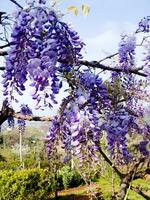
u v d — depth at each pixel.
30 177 14.89
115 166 2.60
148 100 2.53
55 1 2.13
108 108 2.45
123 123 2.54
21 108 2.88
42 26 2.12
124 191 2.84
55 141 2.32
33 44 2.15
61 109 2.19
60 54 2.15
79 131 2.21
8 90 2.20
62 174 20.56
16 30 2.13
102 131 2.50
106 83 2.49
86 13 2.19
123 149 2.60
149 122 2.61
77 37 2.18
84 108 2.21
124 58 2.60
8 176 14.73
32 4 2.13
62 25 2.15
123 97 2.50
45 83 2.08
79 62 2.22
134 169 2.82
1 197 14.52
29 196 14.87
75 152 2.28
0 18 2.27
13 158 22.23
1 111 2.41
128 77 2.59
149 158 2.79
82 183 20.72
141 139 2.74
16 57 2.17
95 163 2.28
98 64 2.36
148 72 2.62
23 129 3.56
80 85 2.19
